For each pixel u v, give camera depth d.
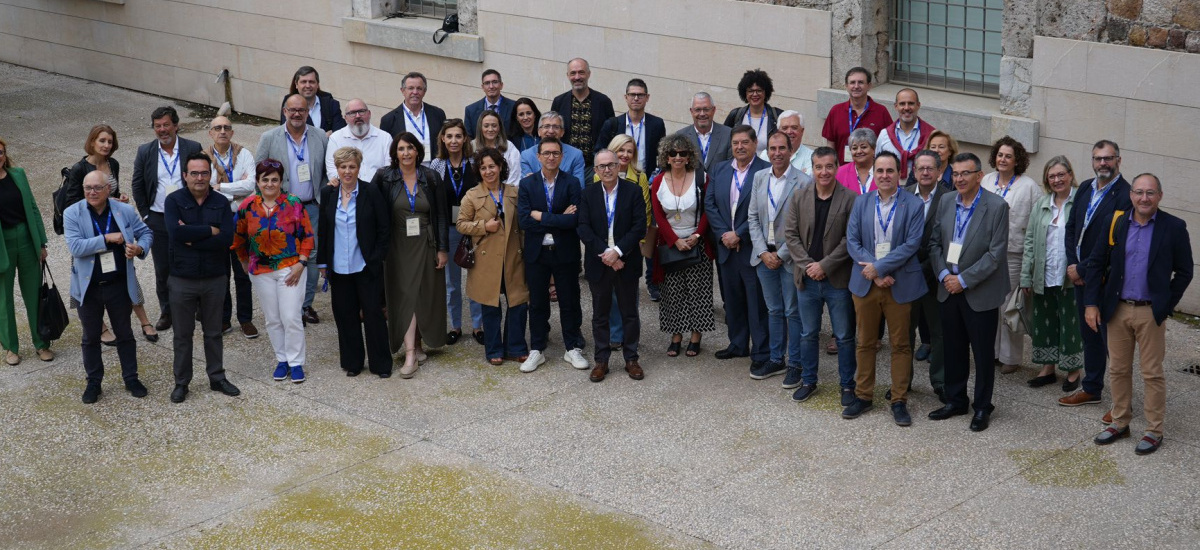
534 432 7.91
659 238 8.77
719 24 11.72
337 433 7.98
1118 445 7.39
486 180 8.68
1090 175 9.77
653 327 9.73
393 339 8.95
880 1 10.90
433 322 9.01
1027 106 9.95
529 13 13.18
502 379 8.78
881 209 7.62
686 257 8.69
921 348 8.92
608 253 8.30
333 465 7.55
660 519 6.77
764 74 9.55
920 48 10.93
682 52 12.09
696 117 9.40
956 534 6.47
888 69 11.17
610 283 8.49
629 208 8.38
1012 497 6.82
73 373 9.05
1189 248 7.02
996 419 7.82
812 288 7.98
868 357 7.86
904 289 7.54
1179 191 9.32
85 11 18.08
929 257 7.69
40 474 7.54
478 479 7.31
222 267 8.43
